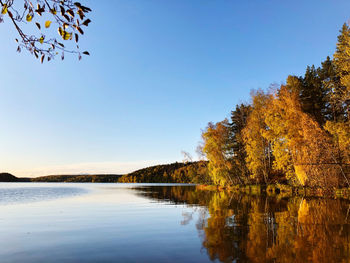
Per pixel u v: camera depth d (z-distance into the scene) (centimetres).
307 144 2811
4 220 1484
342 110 3909
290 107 3272
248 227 1198
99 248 875
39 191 5406
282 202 2291
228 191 4419
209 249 848
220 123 5375
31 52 372
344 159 2756
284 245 875
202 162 6175
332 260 713
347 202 2186
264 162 4216
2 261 742
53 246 905
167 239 995
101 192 4925
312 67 4641
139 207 2156
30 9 341
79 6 350
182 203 2466
